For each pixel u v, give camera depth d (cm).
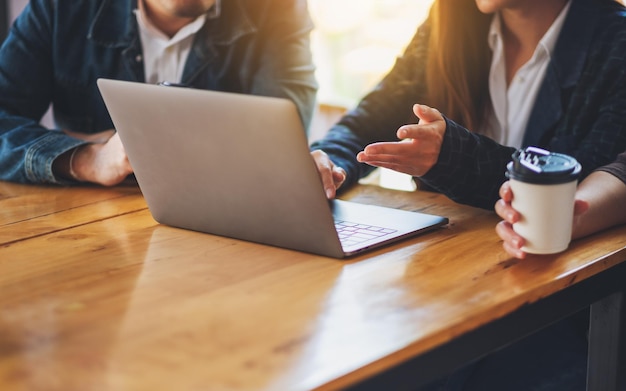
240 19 209
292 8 216
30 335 86
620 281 119
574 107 163
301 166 105
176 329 87
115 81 119
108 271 107
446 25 175
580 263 108
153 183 127
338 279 102
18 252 117
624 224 128
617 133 148
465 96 177
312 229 110
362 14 344
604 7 165
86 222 134
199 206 122
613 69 156
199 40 207
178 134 117
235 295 97
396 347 82
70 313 92
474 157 136
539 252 110
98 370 77
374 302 94
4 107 193
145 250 117
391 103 180
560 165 109
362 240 116
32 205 147
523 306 99
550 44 169
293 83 215
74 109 207
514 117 178
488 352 95
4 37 296
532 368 140
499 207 112
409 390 84
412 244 118
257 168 110
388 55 341
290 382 74
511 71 179
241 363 78
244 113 106
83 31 202
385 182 250
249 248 117
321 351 81
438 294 97
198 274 105
